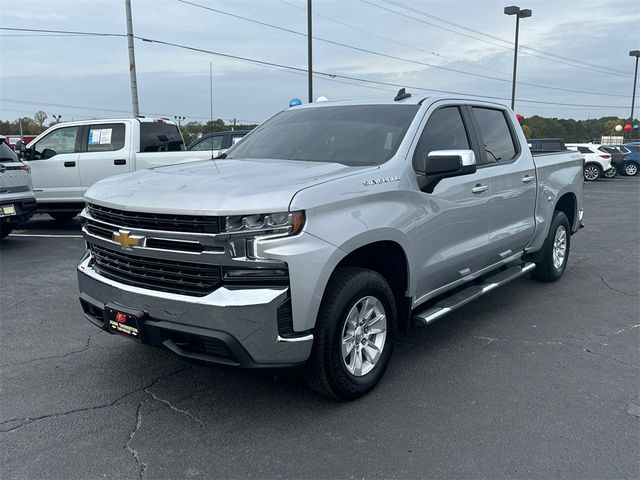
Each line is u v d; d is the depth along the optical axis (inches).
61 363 172.4
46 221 506.3
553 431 132.7
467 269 190.2
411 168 159.9
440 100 186.2
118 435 131.4
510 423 136.6
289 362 128.8
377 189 145.7
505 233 208.8
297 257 124.0
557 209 270.1
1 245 371.2
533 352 182.7
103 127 446.9
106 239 144.0
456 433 132.0
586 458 121.5
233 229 122.1
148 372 166.1
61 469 117.8
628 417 139.4
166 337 131.7
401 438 130.0
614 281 275.6
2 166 338.6
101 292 144.1
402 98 186.4
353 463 120.2
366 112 183.3
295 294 124.9
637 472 116.6
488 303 237.5
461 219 179.5
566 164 261.9
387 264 161.0
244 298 122.0
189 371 166.7
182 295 127.3
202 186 133.0
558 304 235.9
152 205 129.5
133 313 133.3
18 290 256.4
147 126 457.1
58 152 452.8
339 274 140.2
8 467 118.3
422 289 168.7
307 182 133.9
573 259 330.3
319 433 132.3
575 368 169.8
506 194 205.9
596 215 557.0
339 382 139.9
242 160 174.4
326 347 135.5
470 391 154.2
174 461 121.0
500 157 210.8
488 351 183.3
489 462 120.2
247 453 124.2
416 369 168.7
